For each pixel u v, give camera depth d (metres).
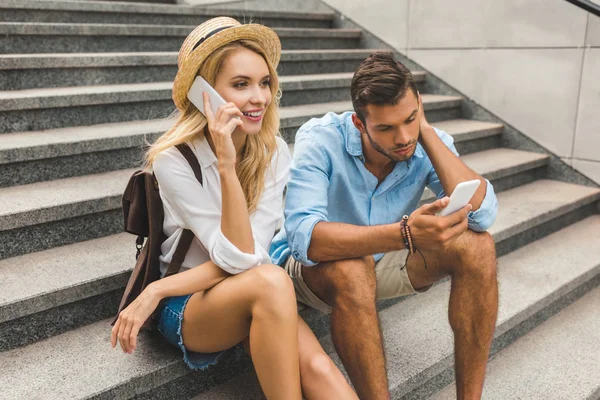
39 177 2.77
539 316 2.98
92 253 2.43
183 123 1.82
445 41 4.95
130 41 4.41
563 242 3.65
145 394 1.93
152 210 1.86
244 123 1.79
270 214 1.94
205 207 1.80
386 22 5.39
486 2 4.61
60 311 2.14
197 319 1.77
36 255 2.40
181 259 1.87
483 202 1.97
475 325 1.99
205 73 1.74
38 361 1.96
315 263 1.94
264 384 1.67
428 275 2.11
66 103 3.21
